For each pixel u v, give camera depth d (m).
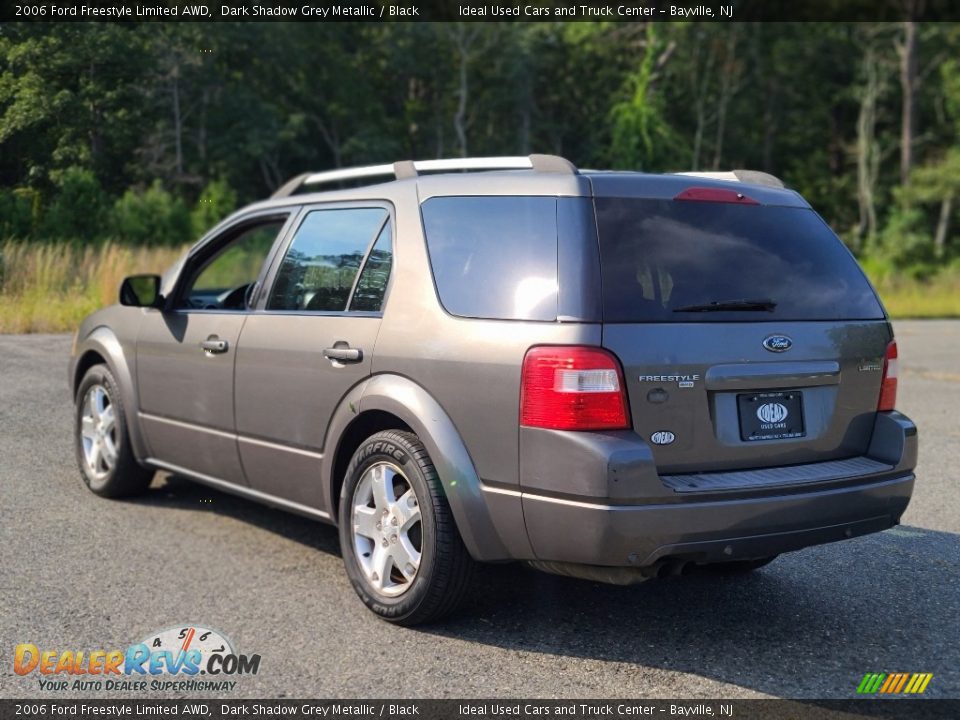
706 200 3.85
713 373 3.57
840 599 4.38
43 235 8.25
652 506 3.38
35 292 8.36
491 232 3.85
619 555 3.39
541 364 3.48
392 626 3.96
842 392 3.90
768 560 4.62
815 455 3.84
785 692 3.41
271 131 41.59
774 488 3.56
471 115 57.97
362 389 4.07
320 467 4.33
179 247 11.63
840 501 3.70
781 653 3.76
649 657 3.70
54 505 5.54
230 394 4.80
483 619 4.05
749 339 3.66
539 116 57.97
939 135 57.41
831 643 3.86
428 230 4.08
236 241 5.41
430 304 3.92
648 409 3.47
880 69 57.41
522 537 3.57
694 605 4.28
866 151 57.00
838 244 4.10
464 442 3.70
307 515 4.52
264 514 5.57
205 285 11.02
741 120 60.34
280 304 4.69
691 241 3.73
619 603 4.29
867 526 3.85
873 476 3.82
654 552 3.41
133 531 5.14
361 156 52.19
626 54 58.78
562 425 3.42
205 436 4.99
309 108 51.31
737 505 3.48
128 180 9.55
